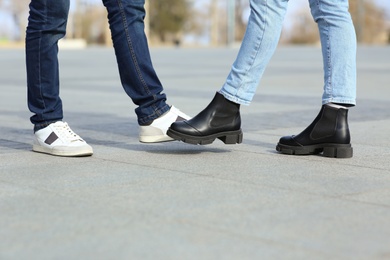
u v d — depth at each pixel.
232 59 14.76
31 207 2.30
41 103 3.37
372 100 6.04
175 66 11.76
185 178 2.76
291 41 35.75
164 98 3.51
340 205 2.35
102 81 8.38
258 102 5.91
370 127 4.35
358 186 2.64
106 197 2.44
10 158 3.23
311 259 1.79
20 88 7.52
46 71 3.36
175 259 1.78
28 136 4.00
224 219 2.16
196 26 37.62
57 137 3.31
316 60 14.21
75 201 2.38
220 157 3.25
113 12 3.43
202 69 10.85
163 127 3.49
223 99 3.33
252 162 3.12
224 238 1.96
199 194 2.49
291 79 8.60
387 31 37.41
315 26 35.69
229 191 2.54
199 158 3.22
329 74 3.29
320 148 3.30
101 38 33.00
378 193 2.53
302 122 4.62
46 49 3.38
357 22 36.62
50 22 3.36
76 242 1.92
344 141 3.26
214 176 2.80
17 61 13.55
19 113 5.20
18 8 29.59
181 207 2.30
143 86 3.46
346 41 3.28
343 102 3.27
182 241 1.93
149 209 2.28
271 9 3.24
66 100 6.11
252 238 1.97
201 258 1.79
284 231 2.04
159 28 37.12
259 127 4.36
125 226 2.08
